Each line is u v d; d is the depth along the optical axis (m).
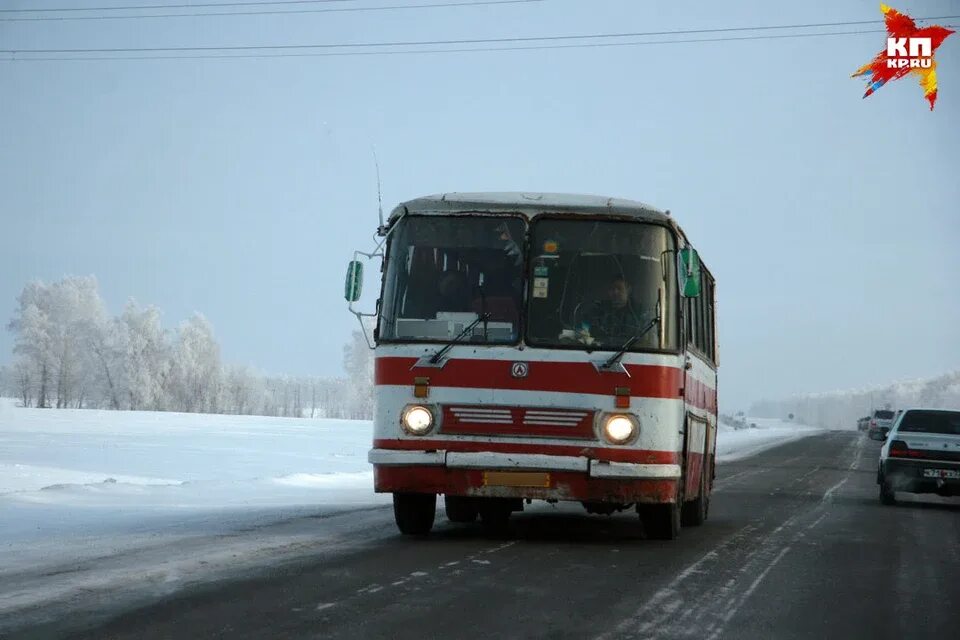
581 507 24.64
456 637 9.16
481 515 19.39
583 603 11.01
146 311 157.12
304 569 12.76
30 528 17.42
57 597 10.70
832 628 10.35
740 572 13.84
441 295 16.08
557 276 16.02
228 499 24.52
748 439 101.69
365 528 17.81
